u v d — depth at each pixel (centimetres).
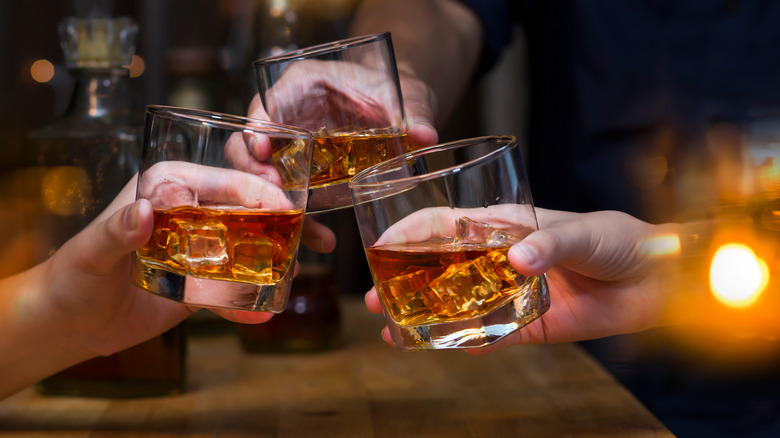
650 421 75
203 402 82
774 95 102
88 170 82
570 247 70
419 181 64
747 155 98
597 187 111
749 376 96
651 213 107
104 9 186
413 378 87
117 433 75
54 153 82
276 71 71
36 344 75
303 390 84
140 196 67
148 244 65
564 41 114
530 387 83
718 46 105
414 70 98
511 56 180
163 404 81
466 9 115
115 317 75
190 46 187
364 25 108
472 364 91
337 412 79
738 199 90
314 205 72
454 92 111
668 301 79
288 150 65
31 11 185
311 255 96
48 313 73
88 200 82
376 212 65
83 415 79
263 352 96
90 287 71
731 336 95
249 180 64
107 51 83
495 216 65
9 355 75
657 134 107
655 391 100
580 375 86
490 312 65
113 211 76
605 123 110
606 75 109
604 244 73
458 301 64
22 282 74
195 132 64
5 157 179
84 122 83
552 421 75
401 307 65
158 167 64
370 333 104
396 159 66
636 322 79
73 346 76
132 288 74
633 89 108
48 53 188
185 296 65
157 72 185
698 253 81
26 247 88
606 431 73
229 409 80
